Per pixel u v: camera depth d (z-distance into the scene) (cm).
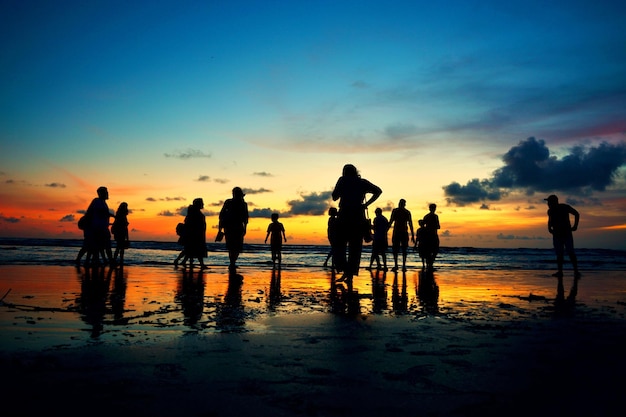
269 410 202
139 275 934
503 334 377
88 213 1135
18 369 257
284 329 388
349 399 218
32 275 862
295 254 2975
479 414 202
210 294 635
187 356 292
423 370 267
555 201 1204
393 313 490
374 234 1352
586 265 1873
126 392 222
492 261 2353
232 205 1168
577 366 280
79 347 312
